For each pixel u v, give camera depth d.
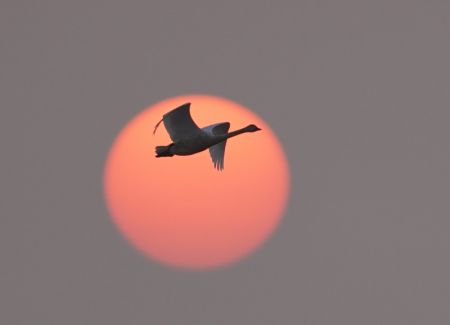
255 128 112.00
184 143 109.06
